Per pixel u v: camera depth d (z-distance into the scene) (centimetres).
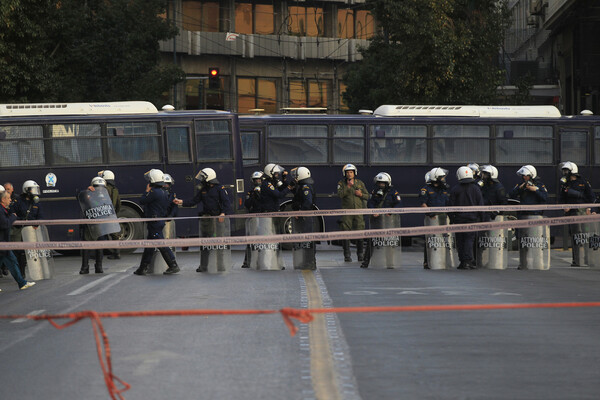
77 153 5728
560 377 1850
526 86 9950
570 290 3403
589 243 4578
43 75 7756
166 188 4428
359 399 1659
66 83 8975
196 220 5853
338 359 2041
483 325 2534
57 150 5700
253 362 2022
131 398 1702
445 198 4534
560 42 11900
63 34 8681
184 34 16062
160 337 2384
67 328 2578
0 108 5684
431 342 2255
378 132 6244
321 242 6919
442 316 2712
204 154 5884
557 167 6412
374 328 2480
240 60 16712
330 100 17438
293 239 4156
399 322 2592
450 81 9156
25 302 3206
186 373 1920
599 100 10625
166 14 16262
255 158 6194
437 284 3631
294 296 3209
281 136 6200
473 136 6334
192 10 16512
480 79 9344
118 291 3475
